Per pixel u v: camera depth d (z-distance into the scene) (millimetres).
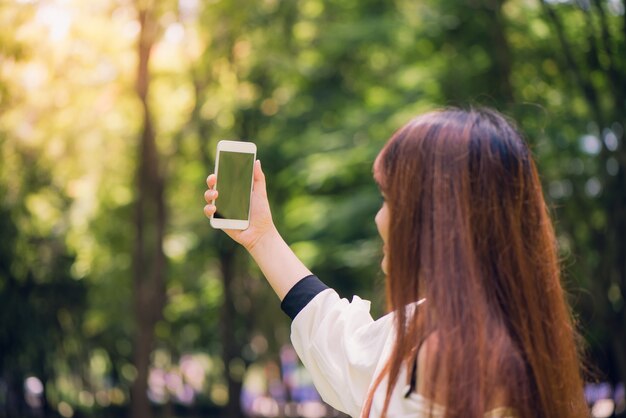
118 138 22094
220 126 21078
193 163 22562
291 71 19766
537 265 1699
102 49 19750
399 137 1785
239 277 23812
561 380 1663
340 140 17328
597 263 14031
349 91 19938
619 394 15031
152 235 22016
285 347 25484
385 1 18094
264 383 27562
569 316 1734
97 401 22031
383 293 1972
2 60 15508
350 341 1825
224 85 21109
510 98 14023
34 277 19828
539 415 1621
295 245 17891
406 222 1719
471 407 1549
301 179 18172
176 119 22656
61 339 20297
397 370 1623
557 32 13367
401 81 16422
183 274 24109
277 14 19438
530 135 12758
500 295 1660
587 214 14062
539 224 1728
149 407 20391
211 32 19875
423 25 14586
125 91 20766
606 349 14945
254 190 2098
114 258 22828
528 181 1734
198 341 25094
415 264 1701
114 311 22516
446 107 1852
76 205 21766
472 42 14586
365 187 16891
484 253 1670
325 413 23906
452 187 1698
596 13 13039
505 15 14648
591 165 13984
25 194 19172
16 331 19359
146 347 20453
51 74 18609
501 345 1603
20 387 20016
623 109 13133
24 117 18984
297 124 20000
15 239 19078
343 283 18469
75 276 21172
